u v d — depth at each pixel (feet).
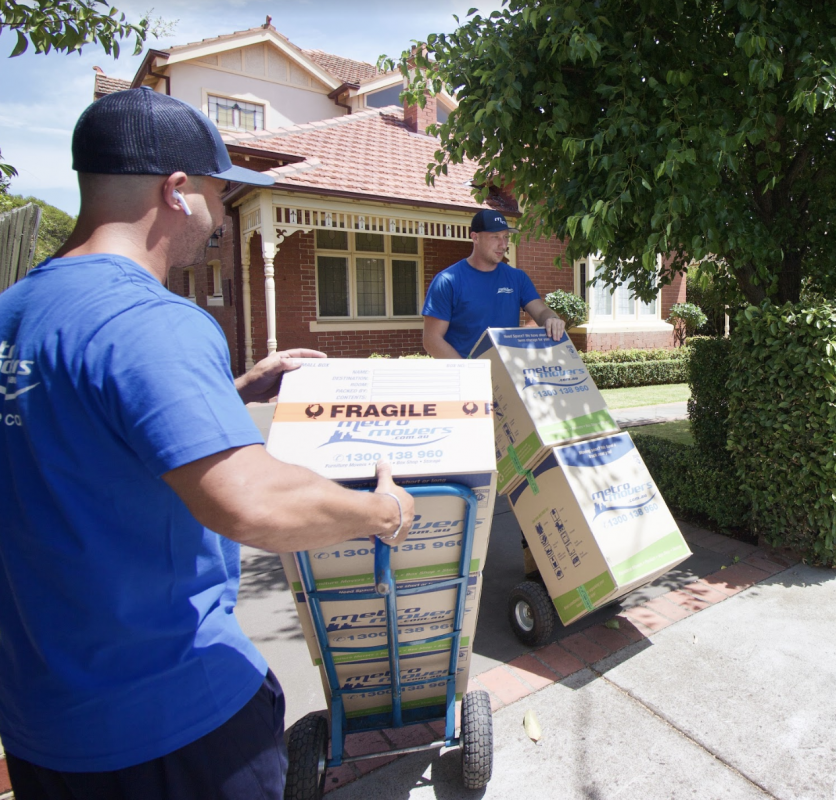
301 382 6.23
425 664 7.30
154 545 3.74
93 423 3.47
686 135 12.06
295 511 3.67
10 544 3.65
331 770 7.71
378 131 42.37
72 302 3.59
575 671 9.59
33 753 3.75
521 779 7.48
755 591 11.85
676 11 13.29
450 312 11.69
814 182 16.07
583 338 44.32
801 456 12.35
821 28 12.46
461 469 5.79
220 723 4.00
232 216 34.86
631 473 10.05
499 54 13.19
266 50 55.42
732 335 13.57
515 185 16.66
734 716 8.44
